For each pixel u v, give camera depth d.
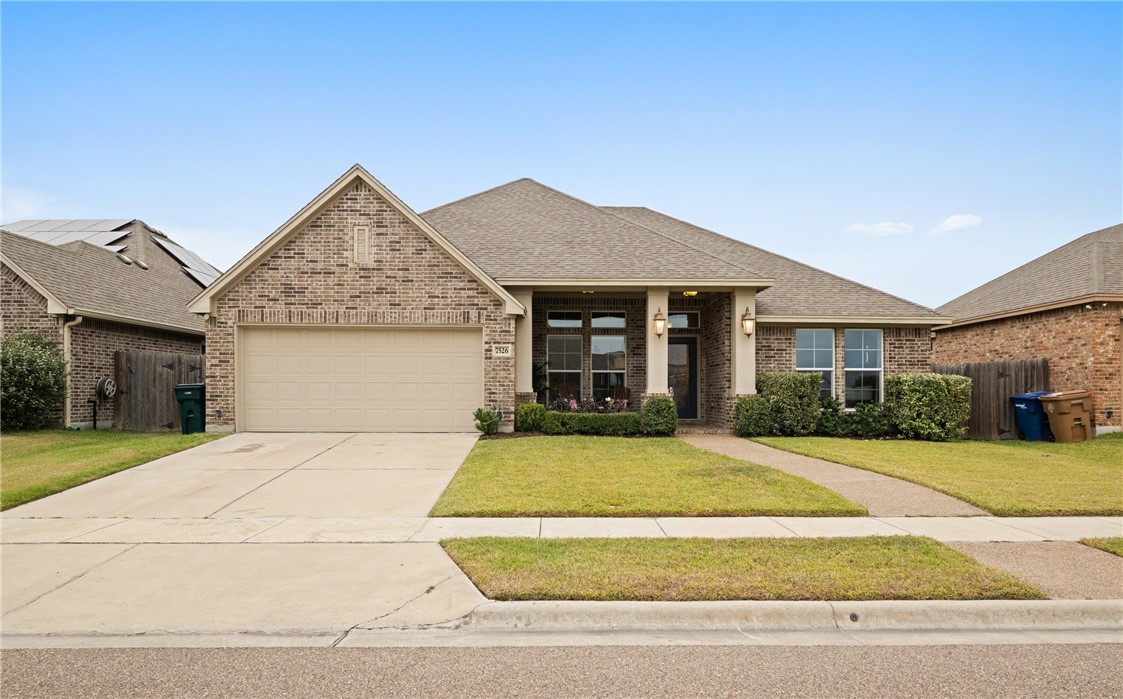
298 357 13.83
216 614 4.80
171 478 9.42
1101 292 14.82
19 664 4.07
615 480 9.08
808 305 16.03
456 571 5.62
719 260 15.54
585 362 16.91
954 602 4.80
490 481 9.02
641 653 4.24
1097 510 7.55
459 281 13.85
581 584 5.11
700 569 5.45
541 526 7.00
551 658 4.16
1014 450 12.59
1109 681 3.86
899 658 4.17
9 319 14.89
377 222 13.79
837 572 5.37
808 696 3.69
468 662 4.11
